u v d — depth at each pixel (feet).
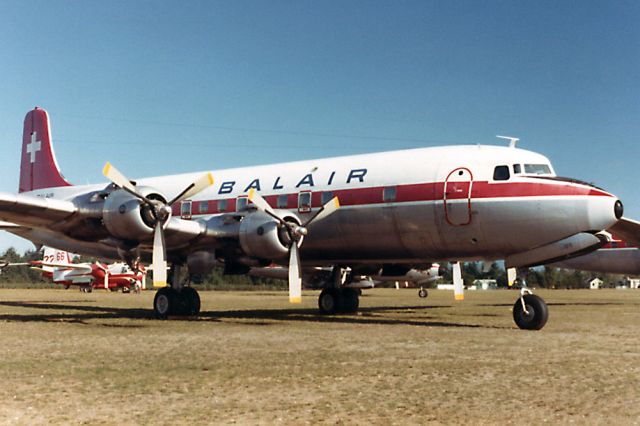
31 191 70.79
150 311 64.69
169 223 46.34
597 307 80.02
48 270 163.63
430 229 47.09
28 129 72.28
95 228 48.06
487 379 23.12
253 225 47.26
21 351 30.48
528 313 43.32
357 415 17.62
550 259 44.50
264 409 18.33
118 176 45.06
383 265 59.16
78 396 20.08
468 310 70.18
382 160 50.60
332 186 51.80
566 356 29.19
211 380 22.85
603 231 44.62
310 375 23.89
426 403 19.13
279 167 56.80
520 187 44.14
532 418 17.24
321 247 53.31
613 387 21.66
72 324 46.26
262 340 35.32
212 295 131.95
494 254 46.62
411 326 45.34
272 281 237.66
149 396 20.11
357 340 35.42
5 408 18.40
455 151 47.75
